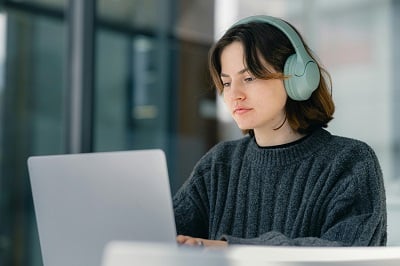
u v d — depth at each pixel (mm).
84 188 1177
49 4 3865
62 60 3805
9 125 3980
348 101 3053
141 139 3650
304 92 1400
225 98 1438
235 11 3449
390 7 2992
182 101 3621
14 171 3990
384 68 2996
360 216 1293
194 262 815
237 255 827
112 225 1159
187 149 3611
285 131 1477
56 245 1217
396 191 2887
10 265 3988
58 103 3838
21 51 3945
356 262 850
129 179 1145
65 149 3689
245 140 1576
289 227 1398
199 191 1565
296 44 1402
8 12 3967
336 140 1442
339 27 3086
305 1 3156
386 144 2971
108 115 3654
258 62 1368
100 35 3674
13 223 3998
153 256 821
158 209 1135
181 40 3613
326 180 1386
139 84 3664
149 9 3670
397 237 2549
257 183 1480
